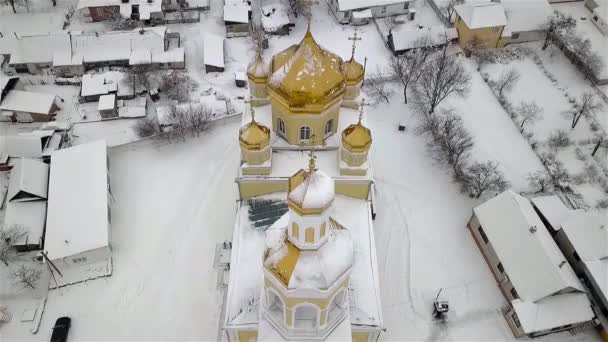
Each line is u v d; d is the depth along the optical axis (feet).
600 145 250.57
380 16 329.72
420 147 248.93
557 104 273.54
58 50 288.92
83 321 189.98
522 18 305.73
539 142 253.44
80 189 217.15
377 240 214.28
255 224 175.22
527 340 186.60
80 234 203.21
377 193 229.86
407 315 192.34
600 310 188.65
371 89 276.62
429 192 231.09
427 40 299.99
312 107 155.33
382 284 200.64
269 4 335.67
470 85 281.13
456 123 251.60
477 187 222.69
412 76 277.44
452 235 216.74
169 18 322.34
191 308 193.57
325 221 119.14
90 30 316.19
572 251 197.88
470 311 193.88
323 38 312.91
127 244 211.82
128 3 319.88
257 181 172.55
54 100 266.57
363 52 304.30
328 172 170.71
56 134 248.73
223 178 236.02
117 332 187.42
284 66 156.97
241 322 154.20
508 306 195.11
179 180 235.40
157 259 207.62
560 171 238.07
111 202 224.74
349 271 129.59
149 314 192.24
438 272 204.74
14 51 287.48
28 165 223.10
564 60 300.61
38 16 326.44
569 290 182.39
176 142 250.16
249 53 303.68
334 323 144.15
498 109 268.00
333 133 175.01
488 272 205.26
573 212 204.33
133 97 274.77
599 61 287.48
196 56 302.45
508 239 195.93
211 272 203.82
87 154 229.25
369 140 162.91
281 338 145.79
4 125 261.44
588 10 333.83
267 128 165.78
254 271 164.86
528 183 231.71
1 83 262.26
